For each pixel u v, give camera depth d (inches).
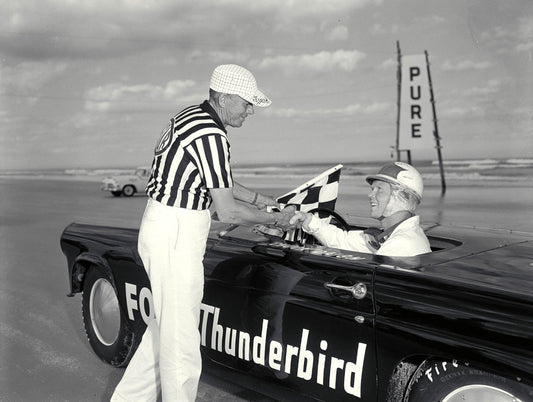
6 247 340.8
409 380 93.3
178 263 106.1
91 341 154.3
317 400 103.5
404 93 1138.0
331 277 101.4
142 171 913.5
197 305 109.4
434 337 88.0
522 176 1385.3
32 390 138.6
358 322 96.8
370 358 95.7
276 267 109.8
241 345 114.0
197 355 111.1
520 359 79.6
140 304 135.5
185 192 106.0
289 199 125.0
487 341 83.0
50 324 188.4
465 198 782.5
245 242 120.0
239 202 110.0
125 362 146.8
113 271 141.6
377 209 121.3
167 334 108.4
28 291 230.8
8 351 164.2
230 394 135.3
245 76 106.8
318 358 102.1
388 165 122.3
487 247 109.1
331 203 127.9
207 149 104.0
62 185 1445.6
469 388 86.5
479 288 85.4
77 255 151.9
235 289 115.0
